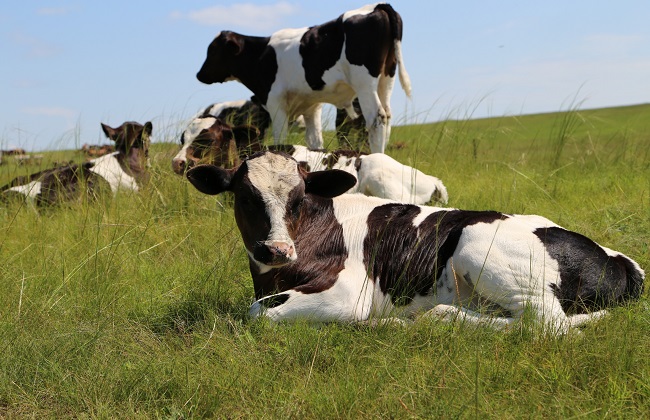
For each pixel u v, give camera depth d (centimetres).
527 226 539
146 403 425
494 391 412
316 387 427
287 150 947
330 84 1199
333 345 489
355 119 1270
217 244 753
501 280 518
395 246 559
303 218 575
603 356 433
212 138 971
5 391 448
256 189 541
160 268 716
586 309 520
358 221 575
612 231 718
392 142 1338
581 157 1263
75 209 980
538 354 448
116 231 812
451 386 414
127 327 539
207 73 1334
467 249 532
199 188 573
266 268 571
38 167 1359
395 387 421
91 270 678
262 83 1280
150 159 1180
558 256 520
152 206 921
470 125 1407
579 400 394
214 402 415
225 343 493
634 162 1199
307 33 1209
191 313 574
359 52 1145
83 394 433
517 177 1079
